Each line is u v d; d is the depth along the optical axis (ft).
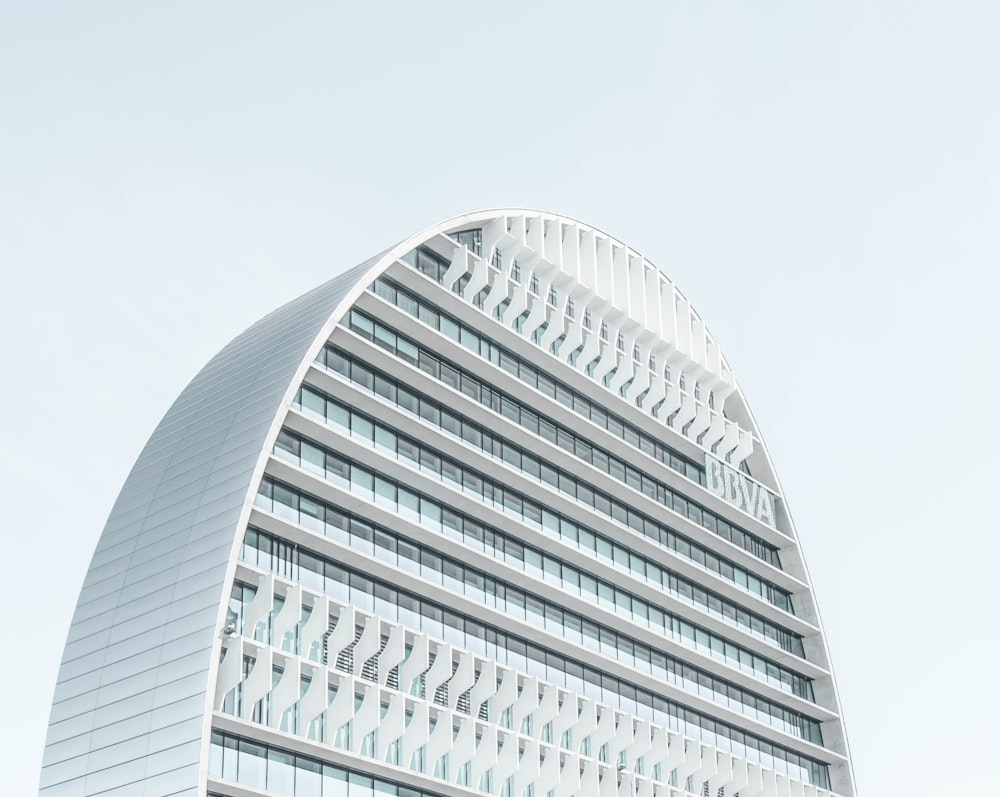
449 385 239.30
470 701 218.18
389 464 216.95
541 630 235.40
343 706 191.42
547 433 259.19
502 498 242.99
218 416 208.54
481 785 217.36
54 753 186.29
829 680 309.42
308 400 211.00
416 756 206.39
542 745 224.12
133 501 204.85
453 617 224.94
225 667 180.45
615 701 253.24
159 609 187.21
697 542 289.33
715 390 305.94
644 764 249.34
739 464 315.58
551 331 261.85
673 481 285.23
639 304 287.89
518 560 242.17
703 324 304.09
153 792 173.58
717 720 278.05
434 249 244.83
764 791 278.26
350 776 195.21
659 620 271.49
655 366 289.53
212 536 189.26
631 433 282.77
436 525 227.20
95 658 189.67
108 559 199.62
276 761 185.98
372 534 215.10
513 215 258.37
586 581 256.52
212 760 178.19
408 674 205.77
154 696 180.14
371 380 223.10
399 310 226.17
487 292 254.47
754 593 303.89
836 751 306.14
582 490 262.47
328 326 212.84
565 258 271.69
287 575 199.21
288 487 203.72
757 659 296.51
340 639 194.49
